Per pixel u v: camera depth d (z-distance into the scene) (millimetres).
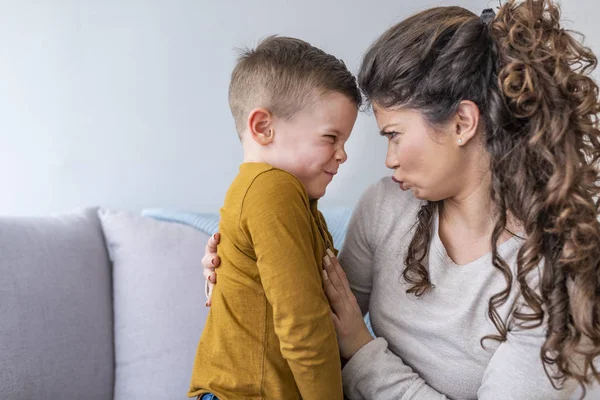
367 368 1211
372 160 2303
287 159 1180
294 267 1047
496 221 1169
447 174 1141
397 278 1269
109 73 2316
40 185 2318
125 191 2346
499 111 1078
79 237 1937
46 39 2289
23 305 1733
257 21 2330
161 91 2332
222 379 1121
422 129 1118
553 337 1060
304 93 1156
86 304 1855
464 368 1181
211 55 2330
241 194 1117
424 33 1110
